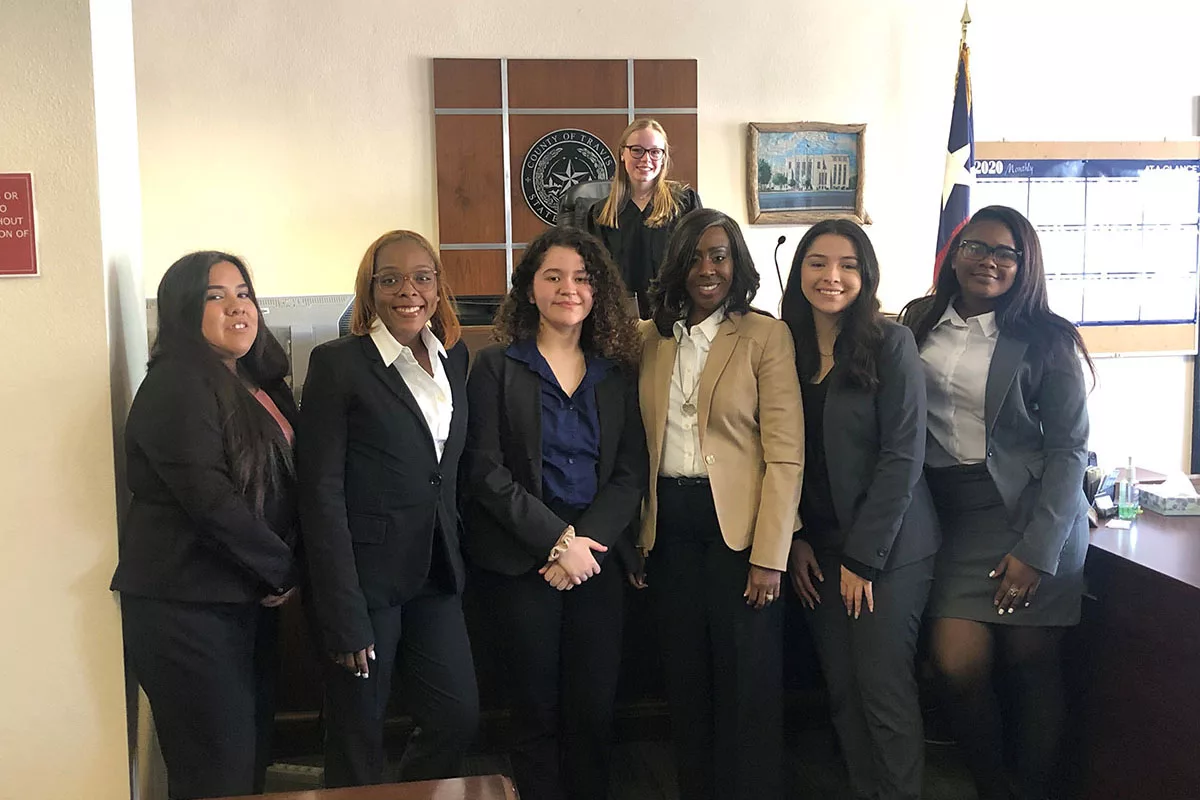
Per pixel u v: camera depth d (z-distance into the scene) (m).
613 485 2.08
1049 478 2.15
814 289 2.09
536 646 2.06
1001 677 2.37
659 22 4.33
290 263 4.20
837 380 2.11
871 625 2.13
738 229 2.12
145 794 2.09
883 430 2.09
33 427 1.83
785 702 2.80
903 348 2.09
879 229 4.61
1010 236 2.16
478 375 2.08
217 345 1.83
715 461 2.08
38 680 1.88
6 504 1.84
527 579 2.05
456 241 4.29
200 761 1.80
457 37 4.20
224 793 1.82
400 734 2.68
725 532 2.07
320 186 4.19
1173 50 4.67
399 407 1.90
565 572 2.00
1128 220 4.66
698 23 4.36
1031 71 4.58
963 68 4.26
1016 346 2.18
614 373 2.12
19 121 1.77
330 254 4.23
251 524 1.77
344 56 4.14
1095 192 4.62
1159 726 2.08
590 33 4.29
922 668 2.55
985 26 4.54
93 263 1.83
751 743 2.12
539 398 2.05
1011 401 2.18
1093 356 4.69
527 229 4.34
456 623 2.06
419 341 2.01
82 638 1.89
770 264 4.54
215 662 1.79
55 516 1.86
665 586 2.16
